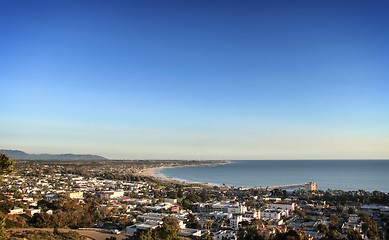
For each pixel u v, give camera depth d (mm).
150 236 113938
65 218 162500
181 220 170750
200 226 164375
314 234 145375
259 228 153125
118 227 159500
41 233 123688
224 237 139500
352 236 134500
